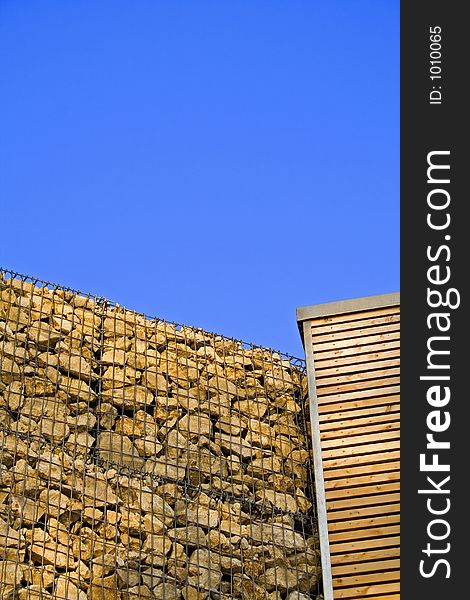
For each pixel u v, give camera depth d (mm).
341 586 8812
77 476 8820
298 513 9742
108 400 9555
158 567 8766
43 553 8188
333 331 10602
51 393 9234
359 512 9219
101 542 8555
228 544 9164
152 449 9469
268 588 9148
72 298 10016
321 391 10148
